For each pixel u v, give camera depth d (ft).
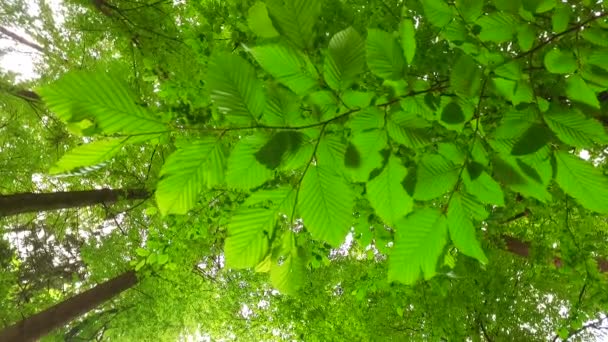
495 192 4.32
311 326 26.76
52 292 38.50
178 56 24.34
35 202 24.58
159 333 37.83
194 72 23.52
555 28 4.59
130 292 36.35
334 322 26.27
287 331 30.04
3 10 25.73
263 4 3.50
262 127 3.30
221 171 3.34
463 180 4.25
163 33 25.79
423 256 4.25
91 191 27.96
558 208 15.29
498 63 4.55
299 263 4.38
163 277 30.32
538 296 29.48
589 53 4.50
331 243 3.63
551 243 17.22
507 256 26.81
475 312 26.58
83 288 37.14
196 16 19.92
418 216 4.24
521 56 4.56
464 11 4.73
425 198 4.20
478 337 26.55
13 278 30.66
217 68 3.09
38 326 25.03
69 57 28.63
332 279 28.53
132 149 28.66
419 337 24.75
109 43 29.73
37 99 27.53
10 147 30.27
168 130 3.07
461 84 4.22
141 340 37.88
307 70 3.41
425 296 20.89
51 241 37.19
